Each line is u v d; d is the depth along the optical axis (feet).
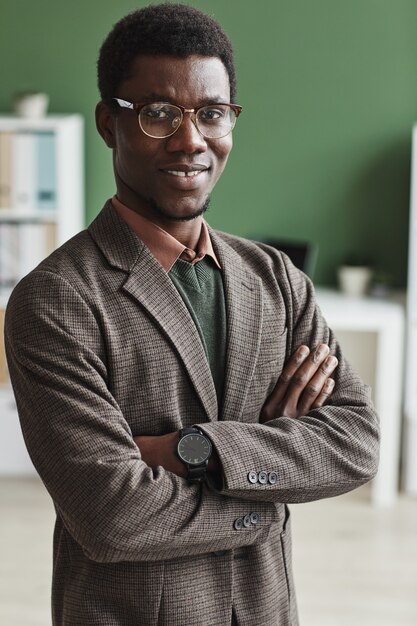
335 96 17.11
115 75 5.90
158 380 5.87
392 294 17.33
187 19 5.81
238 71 17.06
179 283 6.14
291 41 16.96
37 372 5.71
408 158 17.22
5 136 16.47
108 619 5.82
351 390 6.63
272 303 6.53
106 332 5.80
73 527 5.63
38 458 5.70
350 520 15.66
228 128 5.96
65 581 6.15
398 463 17.65
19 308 5.85
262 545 6.13
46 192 16.62
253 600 6.07
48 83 17.44
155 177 5.88
